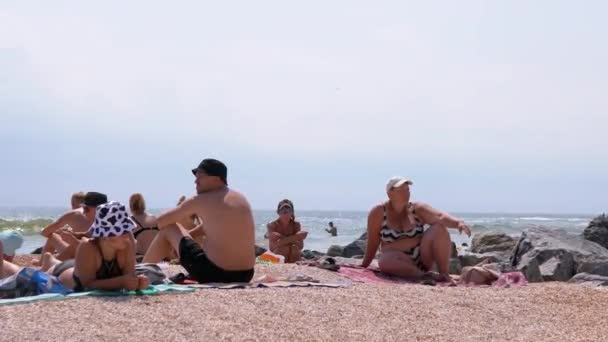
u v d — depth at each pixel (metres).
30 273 7.77
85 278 7.76
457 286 9.96
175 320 6.70
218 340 6.19
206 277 8.91
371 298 8.23
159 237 9.48
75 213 10.68
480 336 6.92
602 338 7.11
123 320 6.61
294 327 6.75
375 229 11.27
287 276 9.95
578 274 13.91
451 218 10.81
